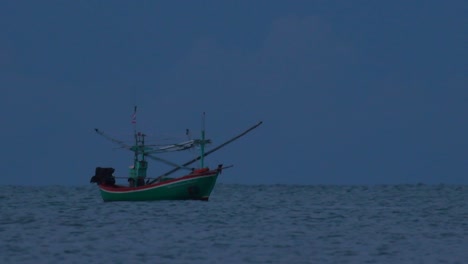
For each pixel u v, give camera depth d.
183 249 186.88
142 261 171.38
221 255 179.12
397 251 186.00
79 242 196.88
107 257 175.75
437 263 171.38
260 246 192.00
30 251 183.00
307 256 178.50
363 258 176.75
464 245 196.00
